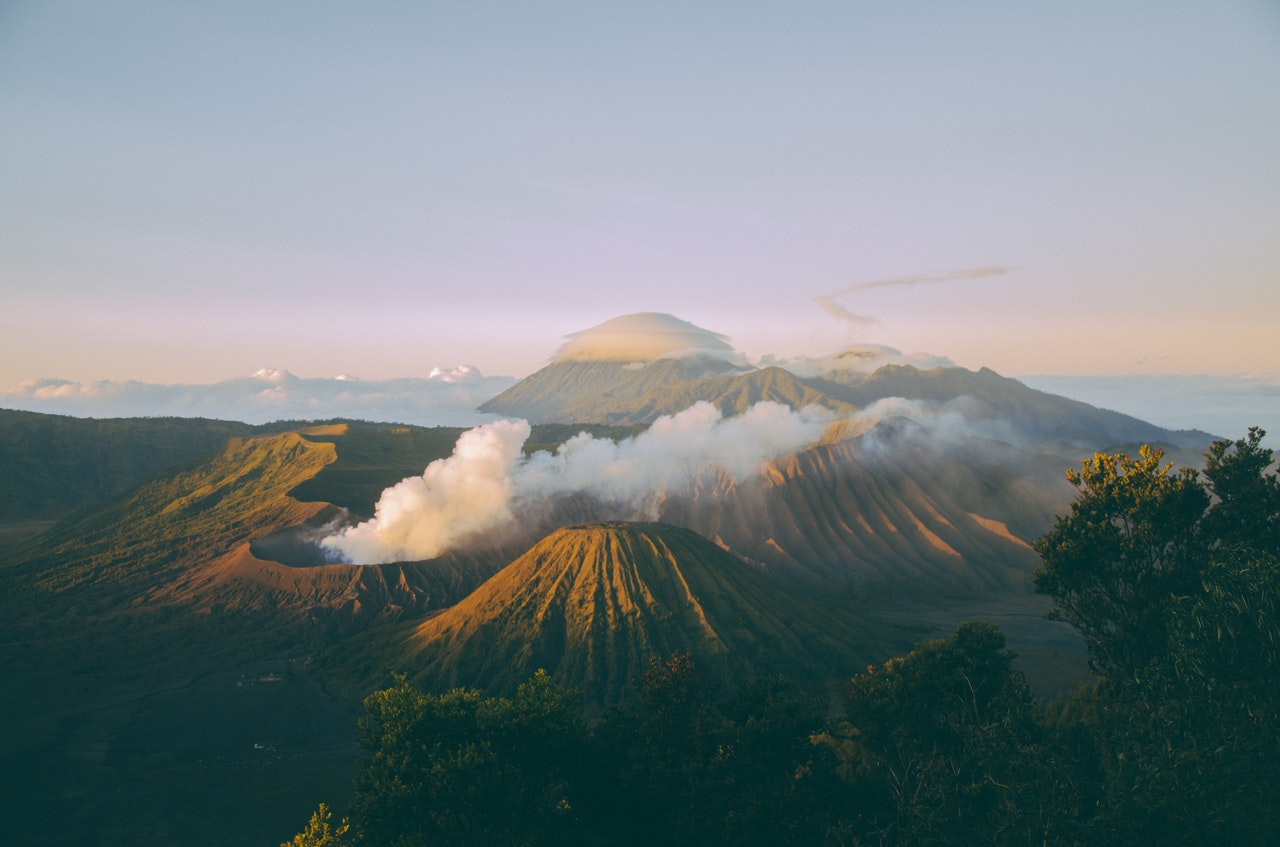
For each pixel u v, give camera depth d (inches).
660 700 1781.5
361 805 1416.1
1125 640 1835.6
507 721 1546.5
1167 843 998.4
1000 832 1064.8
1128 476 1918.1
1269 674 1258.0
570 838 1507.1
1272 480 1801.2
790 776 1605.6
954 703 1833.2
